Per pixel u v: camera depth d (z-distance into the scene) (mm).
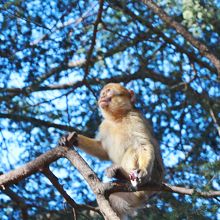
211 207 11953
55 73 17438
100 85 17750
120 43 18203
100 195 10914
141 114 14375
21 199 16109
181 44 18484
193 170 14930
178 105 18250
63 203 15523
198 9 15781
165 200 13984
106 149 13906
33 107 17250
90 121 17359
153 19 17953
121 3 17250
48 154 11539
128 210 13508
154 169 13500
